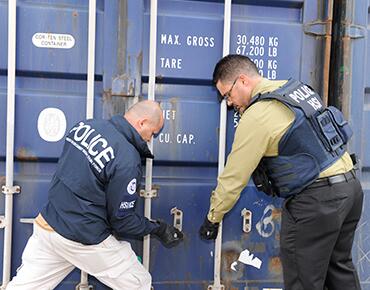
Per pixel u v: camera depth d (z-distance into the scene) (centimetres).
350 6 275
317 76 277
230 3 262
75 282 267
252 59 272
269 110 226
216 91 271
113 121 229
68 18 256
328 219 228
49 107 257
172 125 267
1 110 254
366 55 280
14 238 260
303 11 273
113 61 259
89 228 223
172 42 264
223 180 231
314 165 227
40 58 256
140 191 263
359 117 279
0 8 251
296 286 239
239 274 278
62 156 232
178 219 270
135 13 258
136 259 245
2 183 257
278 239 279
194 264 274
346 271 256
